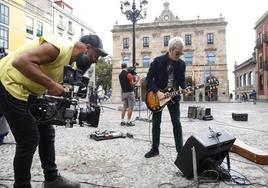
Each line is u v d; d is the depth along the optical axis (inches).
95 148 191.3
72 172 138.5
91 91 446.3
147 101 168.4
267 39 1533.0
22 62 84.5
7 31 1111.6
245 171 141.3
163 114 513.3
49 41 90.0
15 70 93.3
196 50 1796.3
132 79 319.6
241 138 236.2
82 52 96.9
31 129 95.3
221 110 701.3
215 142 122.5
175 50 162.2
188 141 126.6
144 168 145.2
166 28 1830.7
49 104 91.9
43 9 1482.5
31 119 94.9
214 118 437.4
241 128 304.0
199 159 123.4
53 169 115.1
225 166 145.9
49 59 89.5
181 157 130.6
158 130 169.5
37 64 87.4
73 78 93.1
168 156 169.2
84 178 129.7
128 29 1875.0
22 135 94.8
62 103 93.2
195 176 123.0
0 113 106.6
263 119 423.5
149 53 1847.9
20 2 1184.8
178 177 130.9
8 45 1114.7
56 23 1533.0
